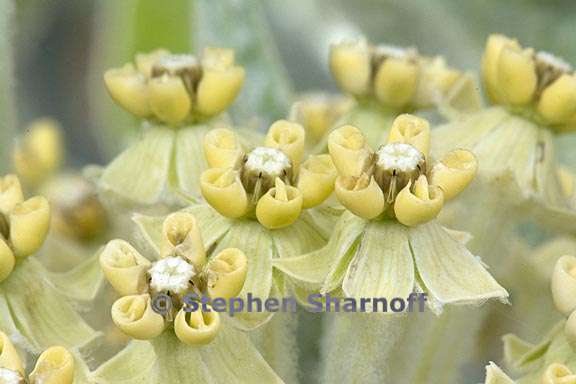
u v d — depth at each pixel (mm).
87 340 178
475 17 259
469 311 192
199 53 224
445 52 259
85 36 299
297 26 270
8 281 177
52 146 235
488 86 199
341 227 174
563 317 178
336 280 172
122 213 196
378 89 202
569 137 245
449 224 192
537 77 194
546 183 194
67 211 223
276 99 228
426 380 193
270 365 176
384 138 202
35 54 295
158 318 164
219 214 178
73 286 182
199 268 167
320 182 173
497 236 194
